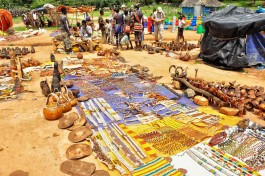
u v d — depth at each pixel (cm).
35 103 710
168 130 551
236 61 1027
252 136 522
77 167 429
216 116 615
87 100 713
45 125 585
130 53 1373
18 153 480
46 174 423
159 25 1559
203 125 570
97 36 1664
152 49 1380
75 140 514
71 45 1356
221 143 498
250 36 1023
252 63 1045
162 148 486
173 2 5288
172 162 447
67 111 644
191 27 2362
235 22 1011
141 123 585
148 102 699
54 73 780
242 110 621
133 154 464
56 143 512
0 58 1262
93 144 495
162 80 903
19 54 1295
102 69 1016
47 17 3100
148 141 509
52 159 462
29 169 435
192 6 3444
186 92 731
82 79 896
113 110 648
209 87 701
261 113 624
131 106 671
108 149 482
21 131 558
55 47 1381
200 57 1242
